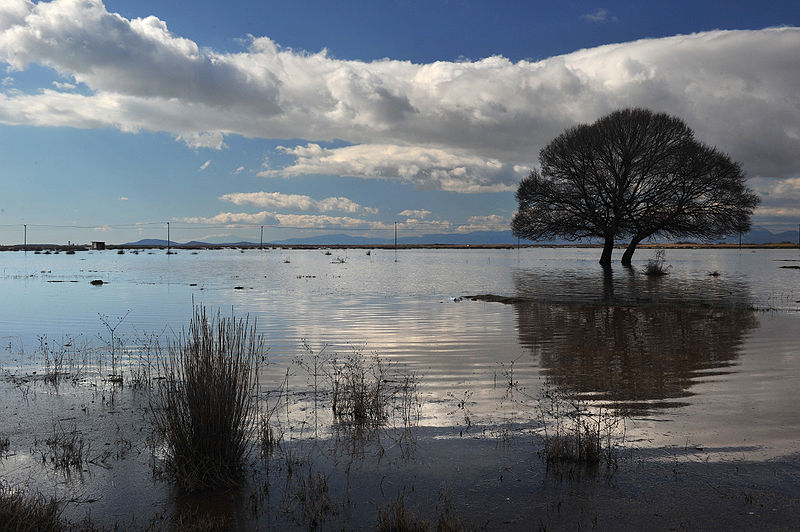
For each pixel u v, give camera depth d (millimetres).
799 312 16859
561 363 9688
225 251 118312
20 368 9523
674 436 5859
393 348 11234
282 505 4449
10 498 4328
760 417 6441
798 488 4594
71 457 5406
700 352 10547
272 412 6840
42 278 34844
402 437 5961
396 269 46750
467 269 46188
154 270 44625
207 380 5082
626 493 4562
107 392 7832
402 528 3998
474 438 5902
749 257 74062
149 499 4605
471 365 9578
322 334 13062
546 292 24719
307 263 59031
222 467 4965
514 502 4438
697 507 4297
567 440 5582
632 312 17172
